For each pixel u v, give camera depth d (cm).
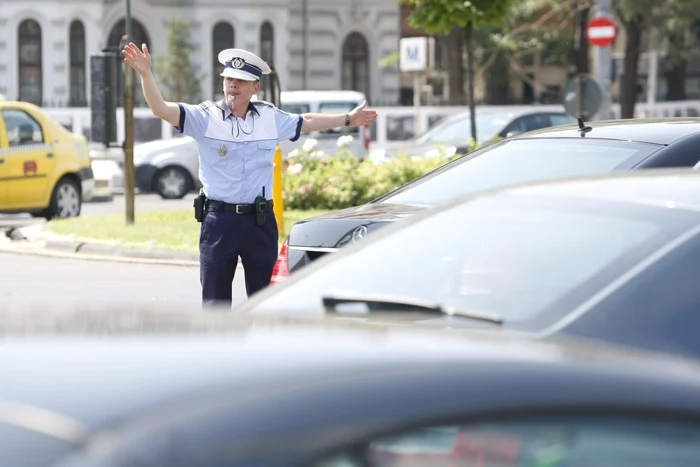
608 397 594
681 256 1066
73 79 12144
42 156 5028
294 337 654
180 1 12650
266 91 4634
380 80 13862
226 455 516
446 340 667
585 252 1092
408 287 1090
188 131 2067
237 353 617
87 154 5306
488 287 1080
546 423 581
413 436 557
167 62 12056
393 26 13862
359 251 1162
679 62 12575
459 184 1931
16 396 560
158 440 518
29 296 3180
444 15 5256
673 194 1162
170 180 6875
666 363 673
